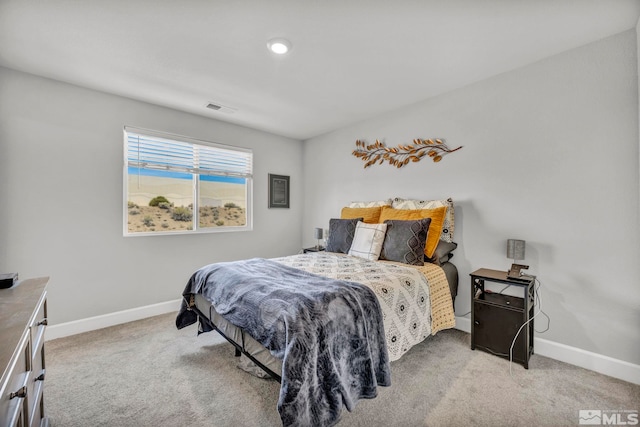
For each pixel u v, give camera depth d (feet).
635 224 6.06
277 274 6.71
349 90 9.01
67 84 8.40
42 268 8.04
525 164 7.56
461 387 5.82
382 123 11.16
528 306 6.58
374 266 7.69
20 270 7.73
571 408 5.21
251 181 13.00
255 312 5.04
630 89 6.09
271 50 6.79
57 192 8.25
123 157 9.41
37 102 7.94
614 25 5.95
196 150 11.33
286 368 4.06
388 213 9.54
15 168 7.66
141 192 10.06
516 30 6.09
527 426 4.78
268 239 13.64
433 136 9.55
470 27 5.98
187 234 10.96
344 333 4.83
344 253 9.89
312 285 5.69
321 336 4.48
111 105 9.16
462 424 4.81
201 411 5.16
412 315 6.37
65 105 8.36
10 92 7.57
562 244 6.97
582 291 6.69
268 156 13.61
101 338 8.14
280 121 12.01
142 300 9.82
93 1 5.15
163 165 10.46
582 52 6.68
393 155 10.76
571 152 6.84
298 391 3.99
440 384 5.92
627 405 5.29
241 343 5.61
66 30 5.98
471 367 6.57
